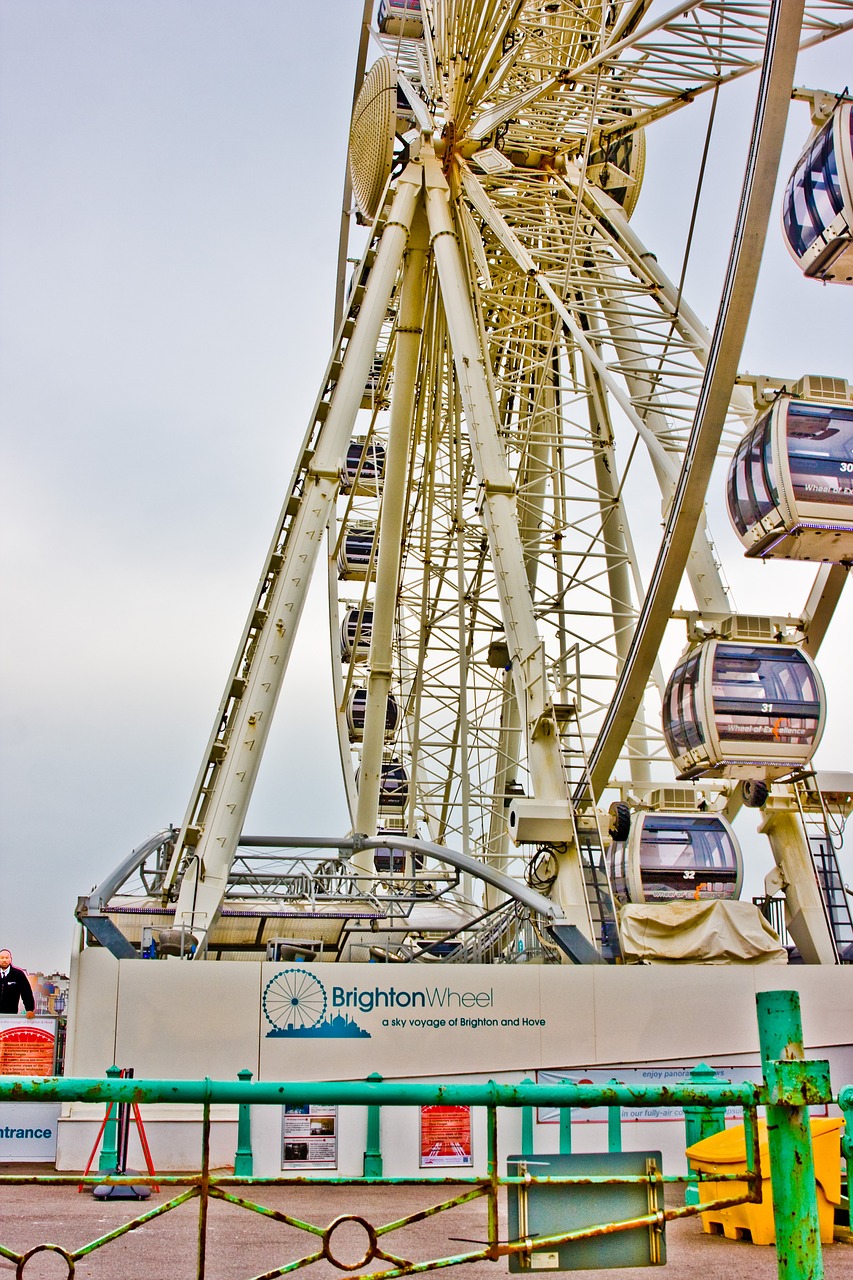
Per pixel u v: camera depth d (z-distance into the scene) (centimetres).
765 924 2559
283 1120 1609
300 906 2844
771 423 2480
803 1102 572
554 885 2539
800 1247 560
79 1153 1675
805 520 2444
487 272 3441
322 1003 1909
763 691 2709
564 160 4103
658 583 2473
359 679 5200
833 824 2852
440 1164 1581
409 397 3603
